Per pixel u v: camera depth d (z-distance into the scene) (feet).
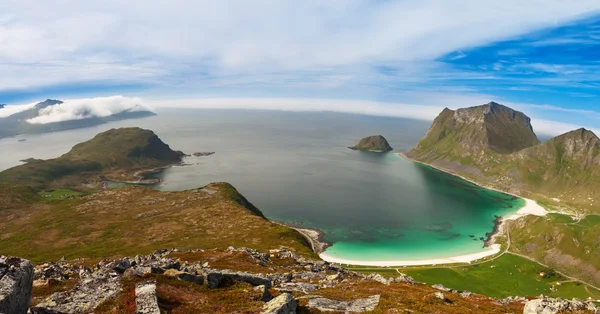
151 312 93.15
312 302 131.54
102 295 102.22
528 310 138.41
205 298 114.42
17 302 80.64
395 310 125.59
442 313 128.67
